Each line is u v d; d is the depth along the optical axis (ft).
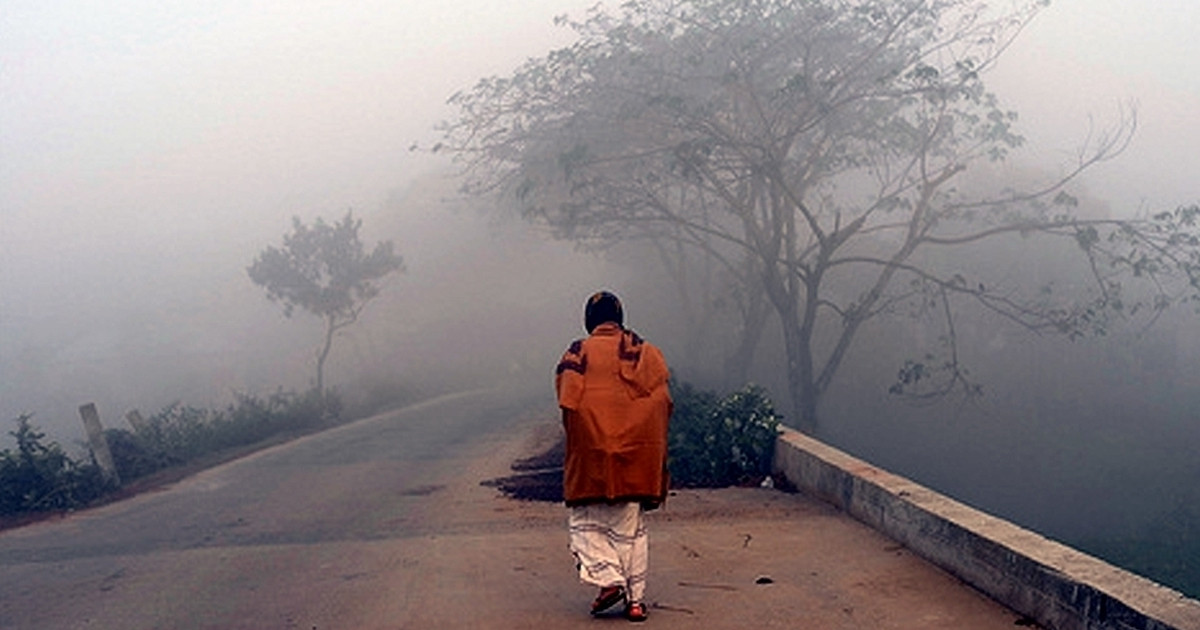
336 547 31.01
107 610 24.58
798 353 99.04
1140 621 14.75
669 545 26.86
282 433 96.58
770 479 36.88
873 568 22.80
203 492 50.85
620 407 18.92
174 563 30.55
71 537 38.47
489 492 41.24
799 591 21.22
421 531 32.78
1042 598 17.75
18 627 23.54
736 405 40.01
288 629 21.25
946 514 22.48
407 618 21.15
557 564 25.76
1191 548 88.63
